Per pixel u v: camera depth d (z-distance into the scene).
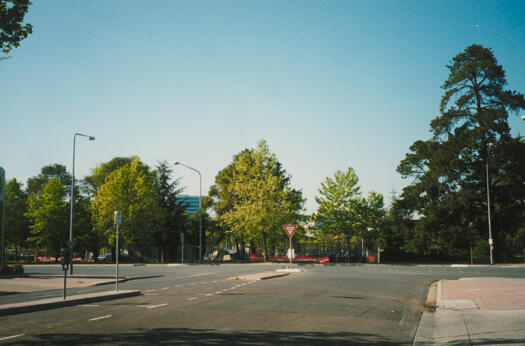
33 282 21.70
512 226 49.66
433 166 50.28
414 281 21.72
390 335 8.48
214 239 77.50
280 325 9.16
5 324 9.27
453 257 57.69
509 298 13.40
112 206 54.97
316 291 16.22
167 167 62.62
